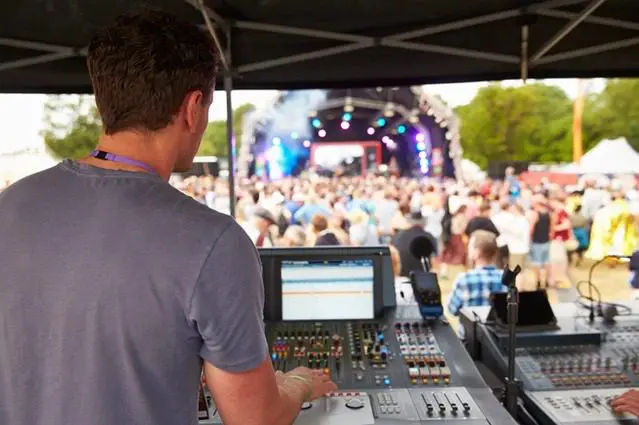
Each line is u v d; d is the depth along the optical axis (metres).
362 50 2.43
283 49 2.38
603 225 6.04
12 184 0.75
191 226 0.68
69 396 0.68
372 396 1.40
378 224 6.49
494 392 1.56
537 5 2.03
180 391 0.70
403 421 1.29
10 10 2.12
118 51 0.70
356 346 1.65
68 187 0.71
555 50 2.35
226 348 0.69
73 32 2.21
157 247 0.66
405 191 7.05
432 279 1.85
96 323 0.66
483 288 2.82
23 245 0.68
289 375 1.07
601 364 1.62
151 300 0.66
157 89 0.70
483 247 3.49
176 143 0.76
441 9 2.12
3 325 0.69
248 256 0.71
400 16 2.17
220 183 6.48
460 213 6.45
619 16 2.18
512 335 1.47
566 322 1.87
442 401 1.37
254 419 0.75
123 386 0.67
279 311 1.81
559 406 1.39
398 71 2.52
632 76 2.50
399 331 1.73
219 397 0.74
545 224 5.70
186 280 0.66
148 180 0.71
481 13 2.15
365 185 7.48
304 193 7.01
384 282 1.86
